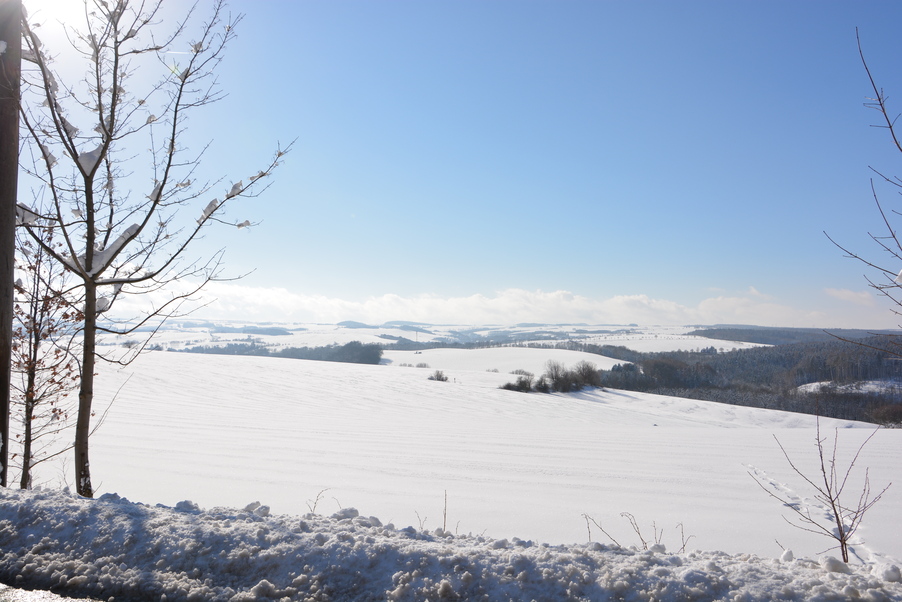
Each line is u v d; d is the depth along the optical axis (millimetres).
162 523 3049
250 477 12742
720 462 15758
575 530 8523
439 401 47656
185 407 32594
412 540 2984
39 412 6418
